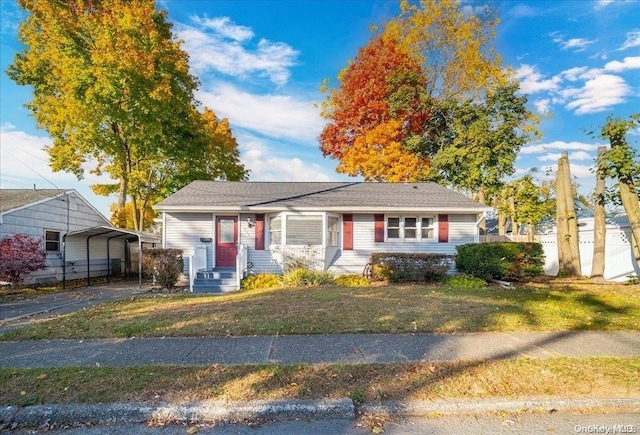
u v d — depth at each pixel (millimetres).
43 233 14523
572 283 11680
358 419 3387
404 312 7375
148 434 3152
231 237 14312
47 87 17391
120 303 8852
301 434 3152
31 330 6230
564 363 4559
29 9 15992
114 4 16766
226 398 3580
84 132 17000
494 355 4910
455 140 21438
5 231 12586
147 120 17984
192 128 20875
